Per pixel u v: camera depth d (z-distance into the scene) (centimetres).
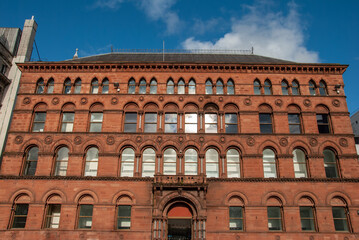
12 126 3014
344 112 3086
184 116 3077
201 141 2950
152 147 2962
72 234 2652
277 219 2747
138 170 2869
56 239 2634
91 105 3123
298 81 3225
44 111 3125
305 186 2792
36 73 3259
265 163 2923
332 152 2978
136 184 2792
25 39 4034
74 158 2891
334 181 2809
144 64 3219
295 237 2652
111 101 3109
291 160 2894
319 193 2773
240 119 3045
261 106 3125
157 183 2639
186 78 3222
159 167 2873
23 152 2911
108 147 2923
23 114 3077
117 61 3225
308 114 3073
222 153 2911
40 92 3231
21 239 2633
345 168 2875
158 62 3203
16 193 2764
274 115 3061
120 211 2764
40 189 2775
